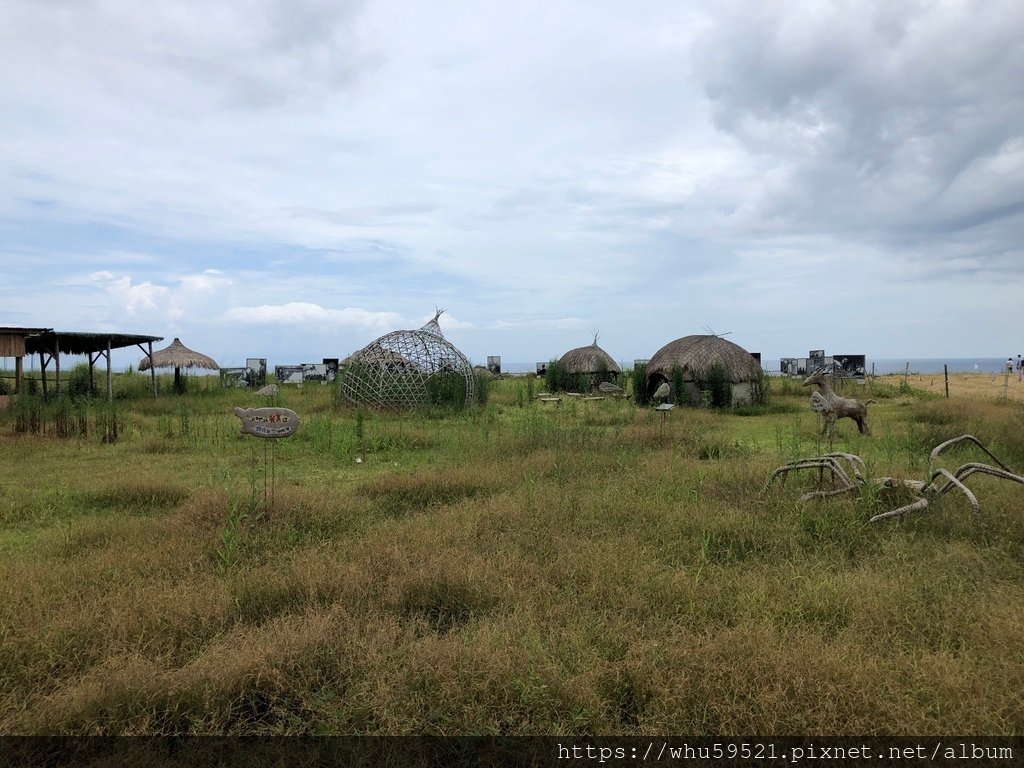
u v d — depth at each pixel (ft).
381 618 13.34
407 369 62.13
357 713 10.14
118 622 12.67
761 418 57.88
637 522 20.15
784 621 13.09
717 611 13.71
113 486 25.62
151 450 37.19
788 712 9.93
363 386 61.77
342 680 11.10
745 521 19.71
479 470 28.14
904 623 12.78
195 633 12.76
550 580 15.60
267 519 20.67
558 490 24.04
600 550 17.17
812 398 43.57
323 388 92.68
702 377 65.82
